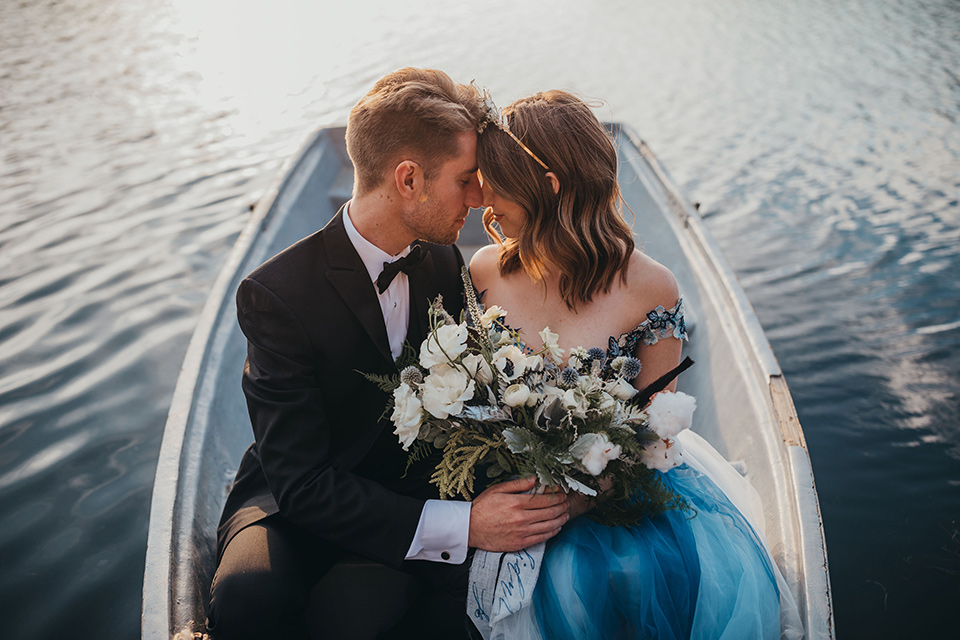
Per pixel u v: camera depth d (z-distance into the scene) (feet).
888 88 24.45
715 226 16.03
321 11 35.60
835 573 8.01
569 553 4.45
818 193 17.34
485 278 5.76
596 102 5.06
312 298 4.73
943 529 8.55
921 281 13.52
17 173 18.38
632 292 5.28
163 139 20.71
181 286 13.58
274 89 24.75
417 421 4.23
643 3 36.11
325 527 4.48
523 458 4.31
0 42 29.73
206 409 6.38
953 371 11.17
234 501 5.12
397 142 4.49
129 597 7.65
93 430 10.05
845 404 10.59
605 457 4.06
